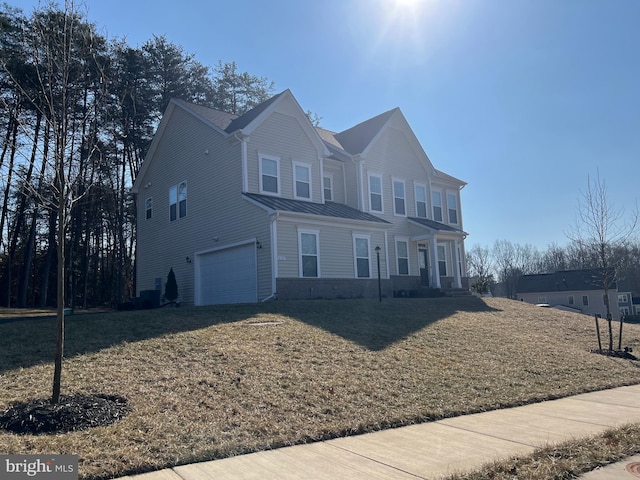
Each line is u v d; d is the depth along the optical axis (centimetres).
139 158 3484
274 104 2044
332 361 920
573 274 5991
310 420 647
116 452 507
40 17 861
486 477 465
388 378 857
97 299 3750
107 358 848
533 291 6062
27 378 732
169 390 709
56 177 737
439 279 2555
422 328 1314
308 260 1894
